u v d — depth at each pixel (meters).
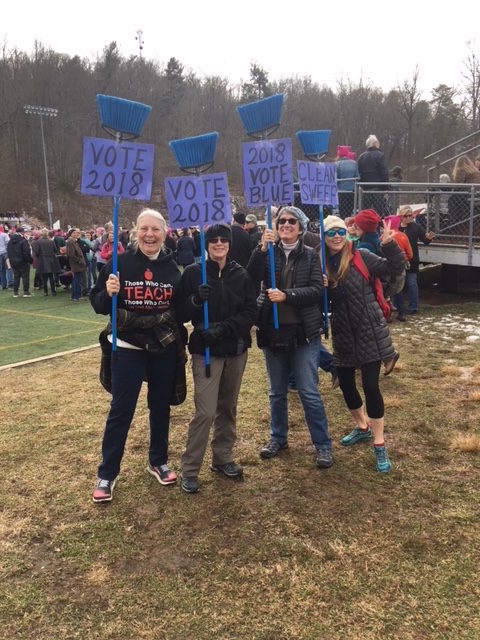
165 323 3.35
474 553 2.87
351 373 4.04
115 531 3.14
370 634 2.33
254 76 66.75
